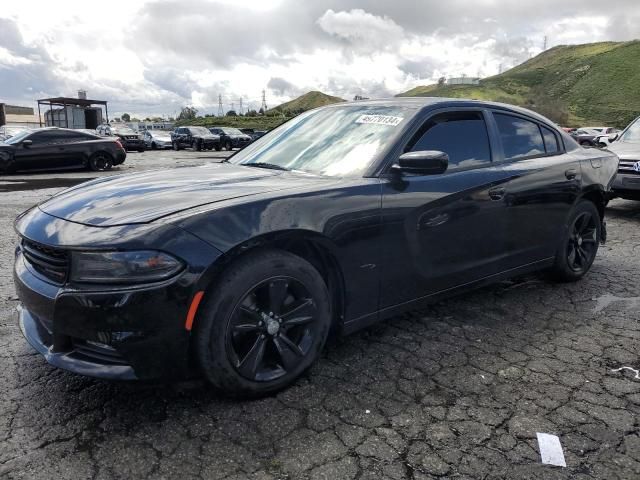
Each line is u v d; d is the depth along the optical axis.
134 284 2.26
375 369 3.02
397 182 3.06
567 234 4.41
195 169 3.56
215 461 2.20
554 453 2.28
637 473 2.16
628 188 7.41
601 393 2.80
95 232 2.36
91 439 2.34
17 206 8.91
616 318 3.86
